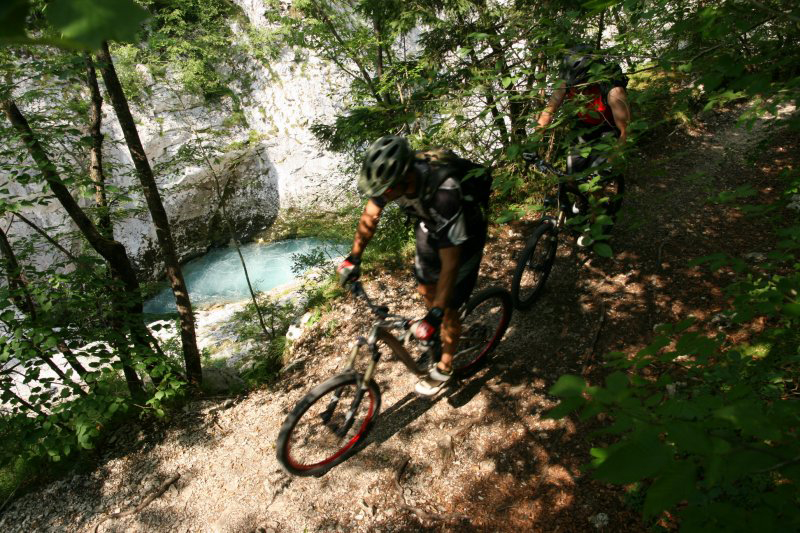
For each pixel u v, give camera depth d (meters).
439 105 4.13
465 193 2.57
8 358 3.65
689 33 1.77
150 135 10.42
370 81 6.31
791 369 2.44
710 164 5.63
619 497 2.69
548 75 2.72
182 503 3.41
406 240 5.85
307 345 4.97
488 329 3.62
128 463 3.83
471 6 5.35
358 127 5.78
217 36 9.63
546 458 3.02
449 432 3.35
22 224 8.85
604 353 3.63
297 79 11.30
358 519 2.98
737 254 4.22
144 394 4.39
